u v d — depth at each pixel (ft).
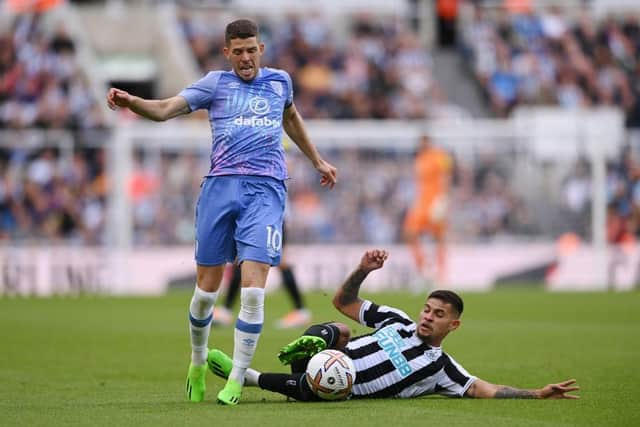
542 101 405.39
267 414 84.28
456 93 407.03
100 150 319.27
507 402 91.25
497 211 330.34
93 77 355.56
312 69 388.57
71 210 311.88
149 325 189.16
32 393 102.78
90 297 278.05
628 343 154.51
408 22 430.20
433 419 81.87
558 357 135.33
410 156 328.29
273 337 166.40
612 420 83.20
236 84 93.97
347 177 323.78
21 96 338.75
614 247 327.67
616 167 346.13
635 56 425.69
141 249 306.35
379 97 388.78
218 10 414.00
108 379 115.44
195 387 95.35
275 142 94.07
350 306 96.43
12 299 269.23
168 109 90.89
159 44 396.78
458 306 91.50
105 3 436.76
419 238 299.38
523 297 269.44
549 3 446.60
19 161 313.53
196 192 316.81
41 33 358.43
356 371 91.91
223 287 278.26
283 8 417.28
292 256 310.04
